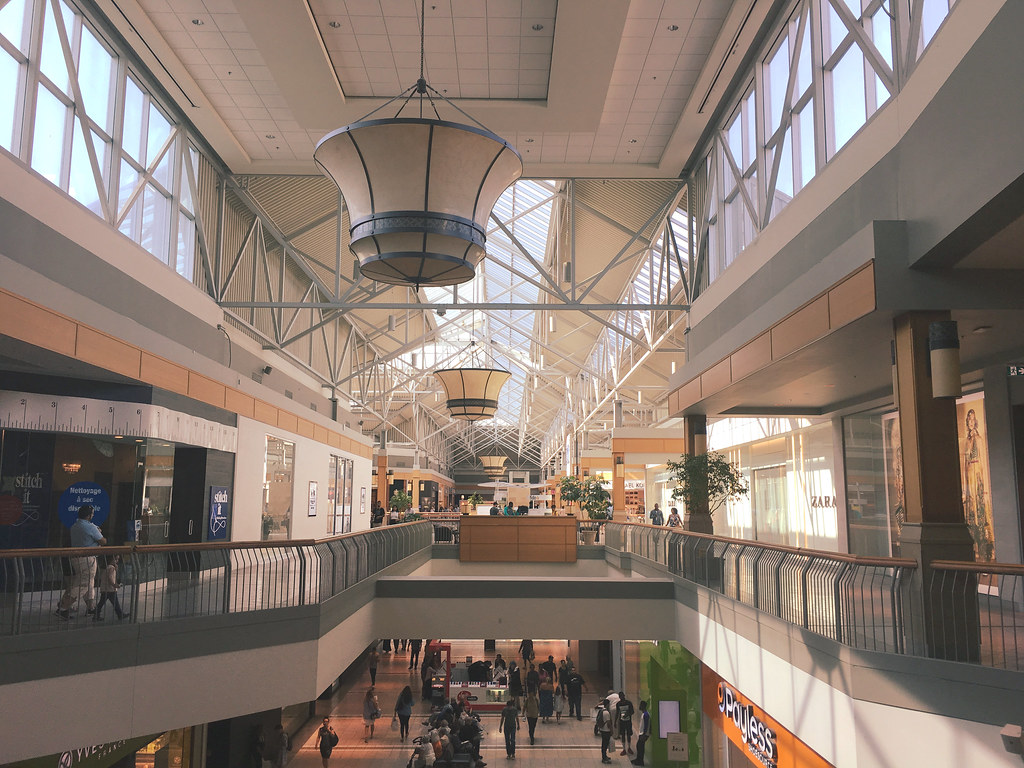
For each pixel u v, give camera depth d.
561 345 35.72
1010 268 7.47
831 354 9.92
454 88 13.51
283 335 19.34
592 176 17.25
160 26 11.82
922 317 7.51
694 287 17.02
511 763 16.20
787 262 11.66
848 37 10.14
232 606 9.10
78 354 9.01
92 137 11.33
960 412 11.62
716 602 10.91
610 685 24.33
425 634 13.31
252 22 11.38
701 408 15.80
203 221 15.37
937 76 7.32
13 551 7.16
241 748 14.55
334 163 8.98
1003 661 6.24
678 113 14.90
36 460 10.29
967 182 6.39
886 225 7.57
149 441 11.87
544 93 13.70
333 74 12.84
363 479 30.00
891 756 6.43
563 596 13.45
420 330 33.72
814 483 18.77
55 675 7.31
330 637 9.99
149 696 7.96
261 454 16.73
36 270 9.20
